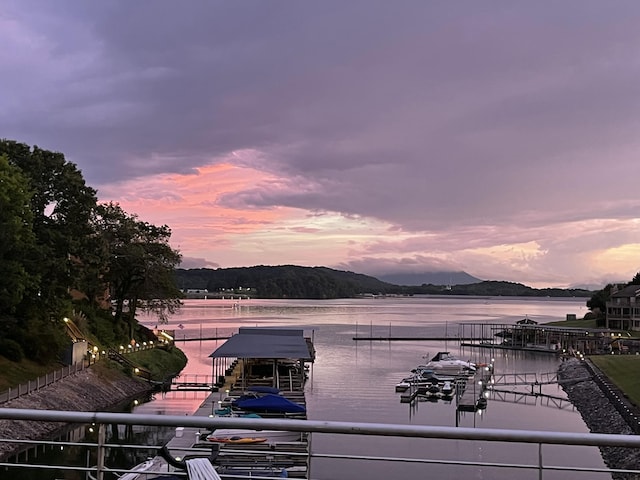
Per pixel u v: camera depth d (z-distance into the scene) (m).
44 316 45.84
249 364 51.94
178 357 70.00
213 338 109.81
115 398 44.81
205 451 5.86
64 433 32.59
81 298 67.19
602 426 39.09
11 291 38.12
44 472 22.33
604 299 139.62
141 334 73.06
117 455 27.16
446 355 74.94
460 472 24.25
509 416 42.66
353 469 24.34
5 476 21.86
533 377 63.88
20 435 29.98
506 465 4.58
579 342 97.81
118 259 65.31
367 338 112.00
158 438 30.84
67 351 46.69
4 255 38.78
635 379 54.12
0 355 41.59
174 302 71.19
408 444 28.80
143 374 54.34
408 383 52.00
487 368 65.75
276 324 148.50
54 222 47.78
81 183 49.31
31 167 47.47
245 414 26.72
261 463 15.84
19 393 34.12
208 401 34.09
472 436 3.99
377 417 40.53
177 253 70.12
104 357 52.16
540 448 4.57
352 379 57.69
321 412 41.59
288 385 43.12
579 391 52.44
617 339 94.75
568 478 23.50
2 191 38.50
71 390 40.50
